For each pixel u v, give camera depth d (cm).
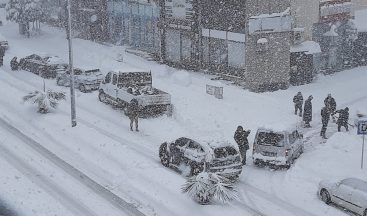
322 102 3581
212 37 4331
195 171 2052
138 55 5016
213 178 1858
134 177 2062
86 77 3594
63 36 6119
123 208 1777
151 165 2188
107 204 1805
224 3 4144
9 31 6681
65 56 4922
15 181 1970
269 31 3925
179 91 3606
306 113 2998
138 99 2925
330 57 4678
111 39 5703
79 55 4991
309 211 1809
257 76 3950
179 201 1839
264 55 3941
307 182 2086
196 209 1778
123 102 3073
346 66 4884
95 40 5800
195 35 4450
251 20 3891
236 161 2077
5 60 4762
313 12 4447
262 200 1900
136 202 1831
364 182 1834
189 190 1841
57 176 2058
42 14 6525
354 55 4947
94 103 3309
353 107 3459
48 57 4106
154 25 5012
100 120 2933
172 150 2178
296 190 2009
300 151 2456
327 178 2111
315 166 2264
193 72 4472
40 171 2109
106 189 1945
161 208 1783
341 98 3722
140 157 2286
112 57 4859
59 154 2342
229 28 4144
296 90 4000
